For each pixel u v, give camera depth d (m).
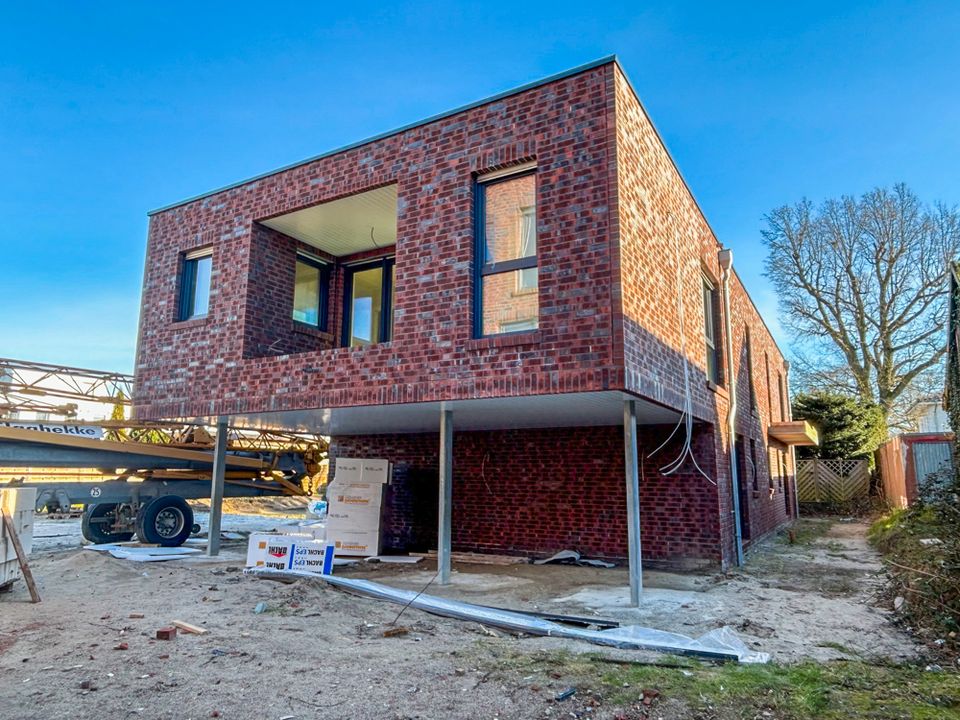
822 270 27.59
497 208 8.05
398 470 12.77
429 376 7.90
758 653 5.18
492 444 11.78
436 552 11.83
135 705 3.87
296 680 4.37
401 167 8.67
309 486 16.47
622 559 10.32
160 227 11.38
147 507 12.49
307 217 10.13
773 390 19.34
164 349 10.79
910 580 6.93
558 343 7.03
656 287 8.09
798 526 18.31
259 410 9.41
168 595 7.40
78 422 13.10
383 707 3.92
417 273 8.23
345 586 7.77
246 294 10.01
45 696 3.99
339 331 11.85
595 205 7.05
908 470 16.52
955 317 10.95
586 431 10.96
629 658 4.95
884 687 4.35
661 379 7.93
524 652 5.10
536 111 7.64
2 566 7.16
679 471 10.19
